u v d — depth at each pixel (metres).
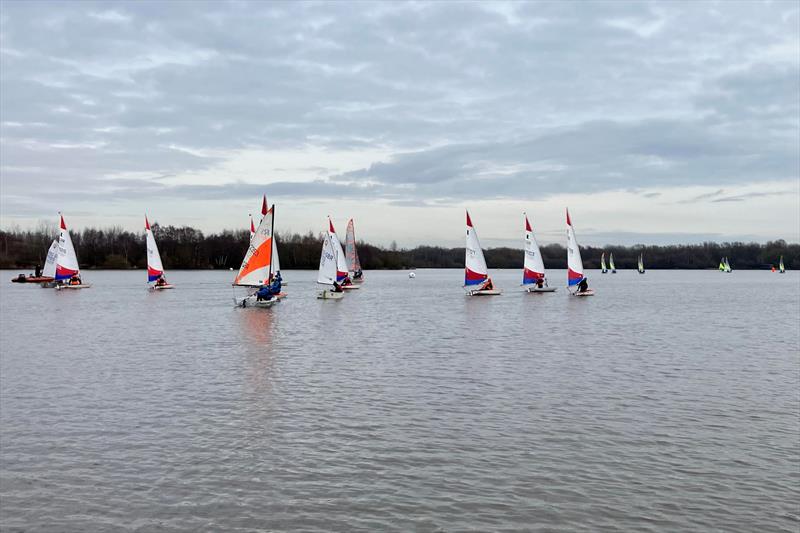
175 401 23.11
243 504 14.09
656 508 14.01
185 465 16.41
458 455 17.20
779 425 20.14
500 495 14.62
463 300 78.94
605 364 31.33
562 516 13.61
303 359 32.69
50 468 16.22
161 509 13.85
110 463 16.55
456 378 27.52
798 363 31.80
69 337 42.28
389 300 79.44
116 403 22.83
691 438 18.78
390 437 18.72
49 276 115.31
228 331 45.44
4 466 16.36
